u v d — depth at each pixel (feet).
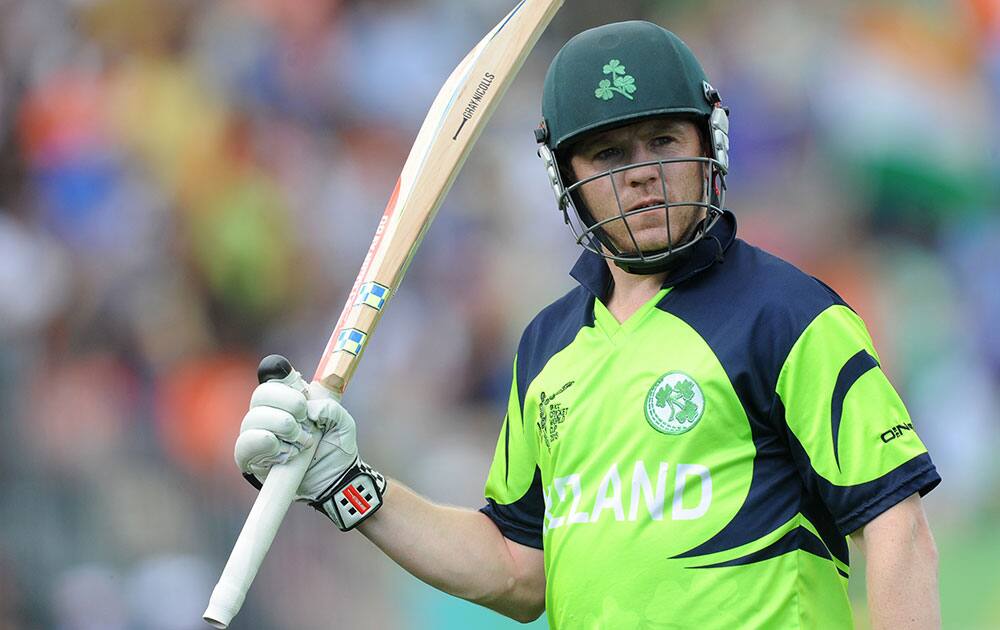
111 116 123.13
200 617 93.25
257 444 34.35
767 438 32.91
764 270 34.04
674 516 32.73
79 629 91.25
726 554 32.35
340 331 37.27
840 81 134.10
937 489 114.93
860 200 131.13
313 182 125.08
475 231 122.42
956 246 132.46
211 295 115.24
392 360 112.68
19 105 123.95
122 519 94.99
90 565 92.89
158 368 108.17
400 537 37.65
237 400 108.88
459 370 115.55
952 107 137.28
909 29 138.00
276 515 34.50
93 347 107.76
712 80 135.13
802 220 128.57
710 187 34.88
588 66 34.71
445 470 108.88
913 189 132.36
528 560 38.37
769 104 132.05
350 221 125.49
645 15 144.87
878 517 31.68
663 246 34.01
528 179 127.65
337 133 129.59
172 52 127.65
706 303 34.01
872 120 133.28
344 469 37.04
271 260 118.42
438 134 38.88
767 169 130.41
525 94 135.23
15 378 100.53
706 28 139.13
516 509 38.19
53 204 119.65
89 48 126.52
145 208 117.70
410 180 38.68
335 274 122.83
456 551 37.93
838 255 128.36
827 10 137.49
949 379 122.93
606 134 34.50
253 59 128.16
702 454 32.91
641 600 32.78
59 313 110.63
